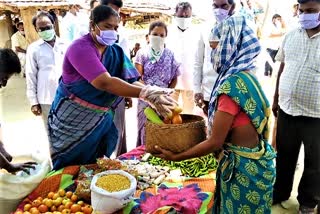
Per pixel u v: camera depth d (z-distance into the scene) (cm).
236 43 185
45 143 461
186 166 299
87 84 259
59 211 244
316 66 268
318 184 293
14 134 493
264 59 561
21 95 678
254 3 623
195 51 377
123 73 277
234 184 199
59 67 379
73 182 270
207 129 218
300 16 264
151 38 366
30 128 518
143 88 232
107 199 226
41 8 729
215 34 192
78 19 532
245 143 193
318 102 273
